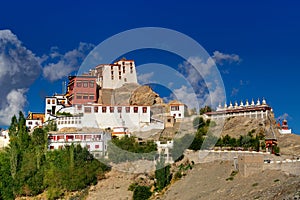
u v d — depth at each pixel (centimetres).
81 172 18788
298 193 12438
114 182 18588
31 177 18750
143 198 17462
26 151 19888
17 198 18312
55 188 18462
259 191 14200
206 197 15338
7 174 18888
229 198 14488
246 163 16150
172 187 17662
